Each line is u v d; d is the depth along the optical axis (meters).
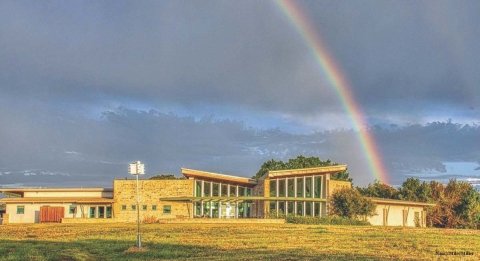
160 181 58.12
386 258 26.38
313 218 54.41
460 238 39.06
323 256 26.92
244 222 52.91
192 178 58.69
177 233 39.91
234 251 29.03
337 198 57.91
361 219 57.38
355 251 29.45
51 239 35.50
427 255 28.00
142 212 57.41
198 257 26.70
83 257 26.89
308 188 59.19
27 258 26.22
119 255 27.77
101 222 55.34
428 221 70.75
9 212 58.31
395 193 77.94
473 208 70.50
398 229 47.44
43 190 61.69
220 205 60.25
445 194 72.25
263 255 27.12
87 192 61.81
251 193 62.34
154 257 26.91
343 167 58.81
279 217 55.56
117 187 57.91
